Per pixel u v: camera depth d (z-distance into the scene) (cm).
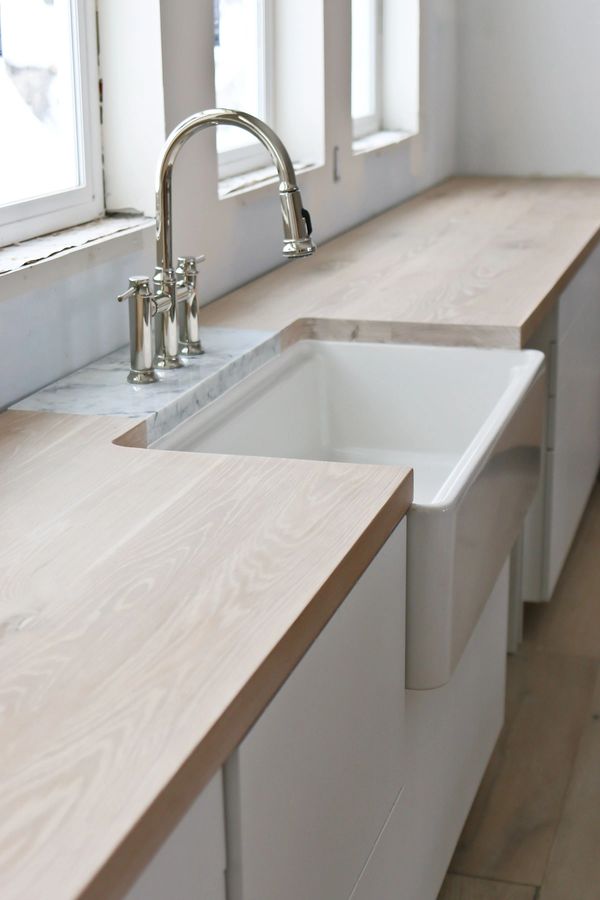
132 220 197
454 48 391
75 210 191
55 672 87
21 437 143
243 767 86
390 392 198
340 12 286
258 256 242
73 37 189
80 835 68
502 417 162
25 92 180
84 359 175
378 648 122
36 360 162
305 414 197
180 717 80
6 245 171
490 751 208
